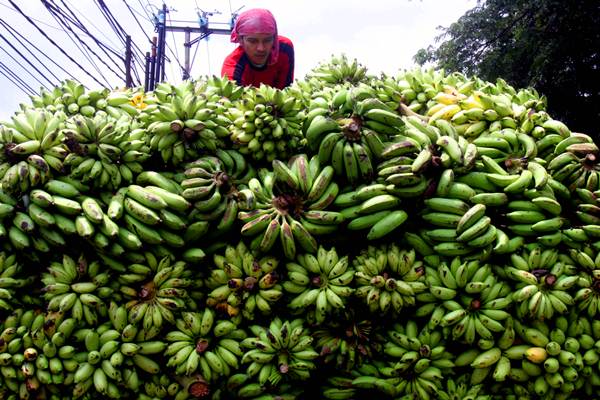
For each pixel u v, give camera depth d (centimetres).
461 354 278
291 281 279
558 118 1453
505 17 1491
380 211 278
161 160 303
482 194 274
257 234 278
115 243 263
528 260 272
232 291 278
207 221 277
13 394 261
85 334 262
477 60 1588
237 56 500
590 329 272
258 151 302
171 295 267
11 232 261
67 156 267
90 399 263
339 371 290
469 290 264
